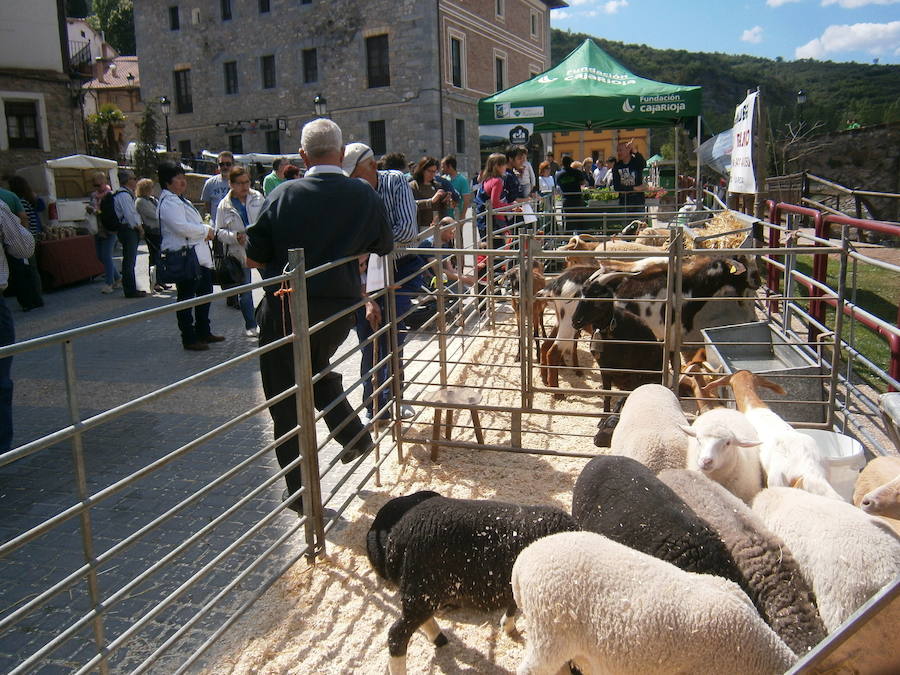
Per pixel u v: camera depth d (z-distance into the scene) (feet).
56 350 28.89
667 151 148.87
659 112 38.01
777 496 10.37
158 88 137.80
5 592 12.31
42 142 81.51
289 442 14.21
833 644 5.32
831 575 8.89
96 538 14.05
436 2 111.86
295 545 13.70
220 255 29.25
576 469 16.48
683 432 13.16
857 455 13.25
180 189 27.81
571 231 45.57
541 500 14.98
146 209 39.32
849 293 31.94
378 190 19.19
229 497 15.65
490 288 28.66
